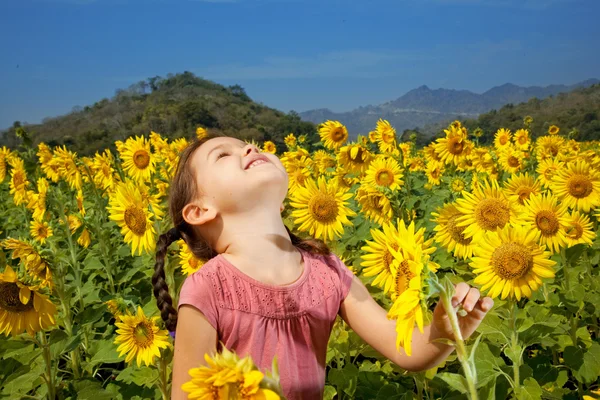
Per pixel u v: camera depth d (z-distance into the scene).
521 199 4.71
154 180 8.28
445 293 1.65
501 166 9.74
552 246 3.88
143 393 3.58
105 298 4.14
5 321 3.16
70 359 4.11
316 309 2.28
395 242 2.77
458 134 7.72
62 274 3.84
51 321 3.22
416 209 6.55
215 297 2.18
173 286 3.79
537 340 3.14
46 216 6.35
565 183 5.18
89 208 6.99
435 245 5.04
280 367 2.17
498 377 3.03
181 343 2.18
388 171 6.09
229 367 1.25
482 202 3.89
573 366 3.34
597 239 5.02
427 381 3.23
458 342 1.63
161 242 2.57
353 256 4.58
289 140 11.17
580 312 3.76
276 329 2.20
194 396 1.27
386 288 2.84
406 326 1.64
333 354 3.33
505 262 2.94
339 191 4.53
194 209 2.34
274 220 2.29
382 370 3.56
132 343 3.27
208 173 2.28
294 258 2.34
